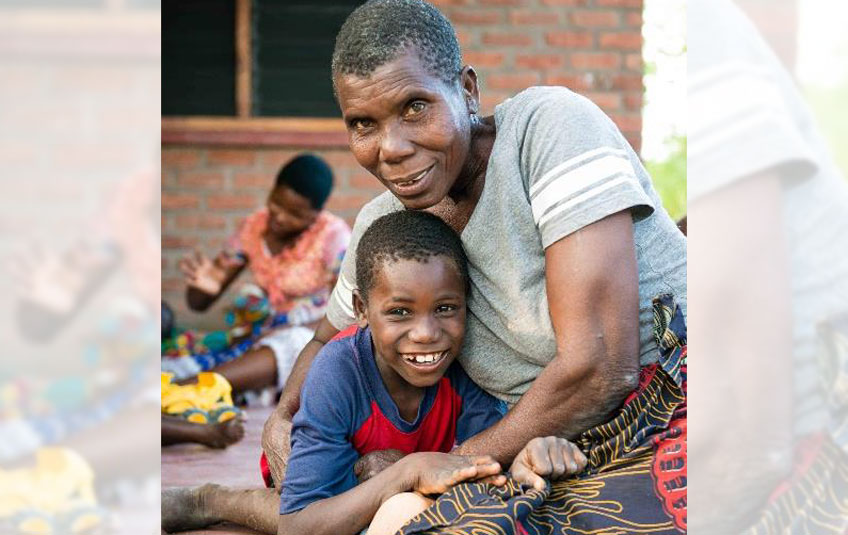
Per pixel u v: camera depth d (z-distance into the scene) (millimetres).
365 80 1865
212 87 6230
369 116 1892
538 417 1916
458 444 2186
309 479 2043
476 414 2182
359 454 2160
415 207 1950
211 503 2455
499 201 1994
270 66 6254
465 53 6363
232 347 5180
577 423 1918
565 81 6410
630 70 6426
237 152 6250
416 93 1859
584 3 6379
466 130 1938
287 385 2543
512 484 1799
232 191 6266
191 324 5988
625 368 1880
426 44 1886
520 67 6387
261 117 6242
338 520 1942
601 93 6430
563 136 1937
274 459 2412
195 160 6234
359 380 2125
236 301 5301
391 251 2023
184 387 3865
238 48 6184
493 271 2025
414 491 1910
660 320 1941
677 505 1725
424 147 1890
